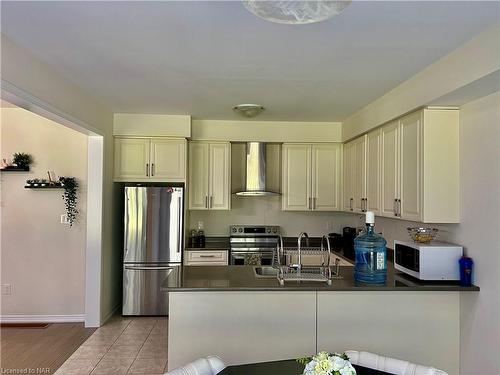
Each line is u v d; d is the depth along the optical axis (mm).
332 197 4973
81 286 4371
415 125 2934
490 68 2053
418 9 1854
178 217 4523
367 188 4000
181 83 3180
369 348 2672
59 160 4379
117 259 4738
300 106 3953
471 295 2617
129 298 4473
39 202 4348
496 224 2406
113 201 4555
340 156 4984
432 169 2791
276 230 5289
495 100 2418
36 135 4379
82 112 3480
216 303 2662
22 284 4332
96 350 3527
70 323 4285
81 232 4375
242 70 2822
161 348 3574
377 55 2482
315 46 2348
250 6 1476
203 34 2195
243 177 5410
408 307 2688
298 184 4965
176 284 2682
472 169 2646
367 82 3072
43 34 2223
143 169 4535
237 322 2658
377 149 3725
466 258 2664
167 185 4812
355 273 2846
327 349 2660
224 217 5398
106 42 2332
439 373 1562
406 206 3078
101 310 4188
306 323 2664
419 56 2488
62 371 3109
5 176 4344
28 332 3992
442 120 2807
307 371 1273
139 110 4258
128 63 2705
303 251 4758
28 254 4344
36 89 2615
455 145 2807
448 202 2791
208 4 1840
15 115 4371
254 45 2350
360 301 2682
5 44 2250
